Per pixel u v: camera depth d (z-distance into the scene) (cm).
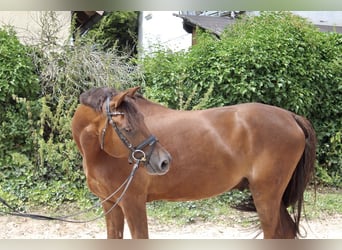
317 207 591
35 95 630
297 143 355
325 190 678
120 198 308
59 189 590
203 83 623
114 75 651
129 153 291
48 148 577
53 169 608
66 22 715
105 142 296
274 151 346
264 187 347
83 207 577
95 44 698
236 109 358
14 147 611
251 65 614
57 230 507
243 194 582
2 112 605
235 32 712
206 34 742
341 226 532
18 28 689
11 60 595
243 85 606
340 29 1171
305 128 369
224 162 344
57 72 628
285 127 352
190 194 348
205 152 340
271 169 345
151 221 535
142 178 324
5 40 612
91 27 952
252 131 346
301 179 368
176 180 338
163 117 350
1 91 586
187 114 354
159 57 672
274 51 617
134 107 294
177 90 625
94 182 331
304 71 634
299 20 689
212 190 351
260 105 363
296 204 387
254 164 348
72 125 326
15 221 534
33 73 633
